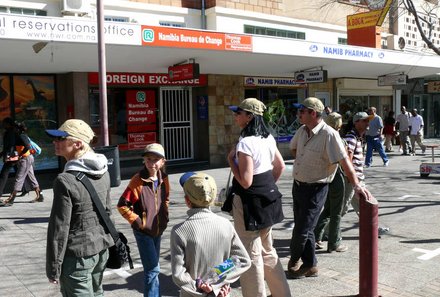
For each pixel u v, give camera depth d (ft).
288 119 56.44
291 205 28.19
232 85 50.06
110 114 44.14
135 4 43.80
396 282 15.61
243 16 50.78
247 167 12.49
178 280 9.02
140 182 12.63
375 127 45.01
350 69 54.13
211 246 9.36
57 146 10.14
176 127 48.57
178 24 47.34
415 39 72.79
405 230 22.02
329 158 14.88
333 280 15.84
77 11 39.50
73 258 9.76
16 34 26.58
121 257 10.59
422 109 79.10
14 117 40.60
